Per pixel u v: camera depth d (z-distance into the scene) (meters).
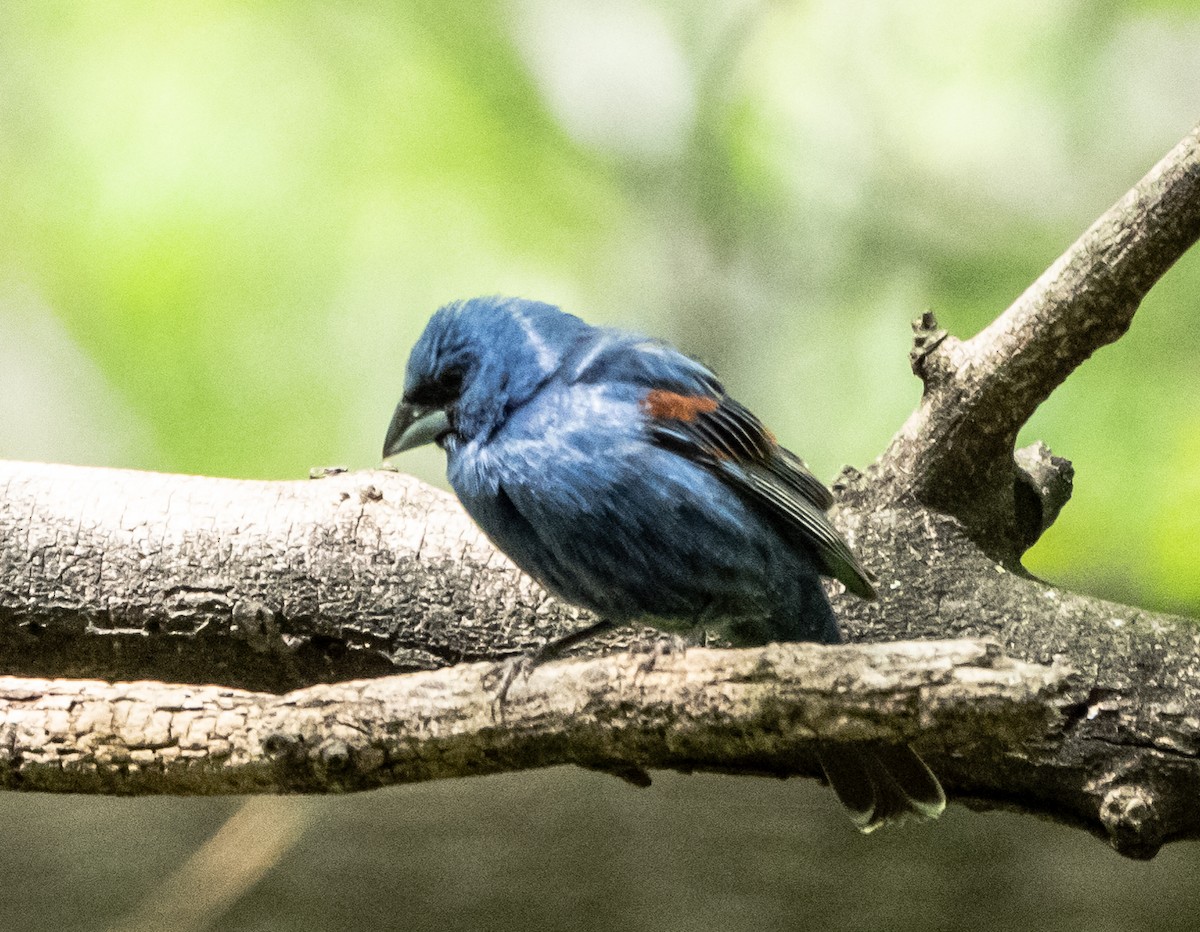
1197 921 10.12
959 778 8.22
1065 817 8.21
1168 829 8.03
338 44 13.12
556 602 8.86
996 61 13.09
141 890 10.71
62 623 8.97
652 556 7.77
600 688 6.42
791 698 6.02
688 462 7.77
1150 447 11.09
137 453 12.66
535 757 6.64
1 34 12.71
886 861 10.71
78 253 12.56
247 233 12.62
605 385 7.79
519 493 7.77
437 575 8.92
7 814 11.64
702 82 13.55
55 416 13.03
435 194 12.97
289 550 8.95
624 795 11.50
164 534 9.02
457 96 13.18
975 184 13.09
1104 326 8.23
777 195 13.38
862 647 6.01
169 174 12.68
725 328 13.24
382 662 8.95
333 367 12.74
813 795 11.47
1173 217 7.94
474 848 10.90
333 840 11.02
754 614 8.05
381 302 12.84
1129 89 12.84
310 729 6.65
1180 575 10.72
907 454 8.93
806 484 8.45
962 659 5.82
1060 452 11.22
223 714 6.75
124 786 6.89
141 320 12.50
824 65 13.41
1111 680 8.12
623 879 10.56
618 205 13.38
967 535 8.88
